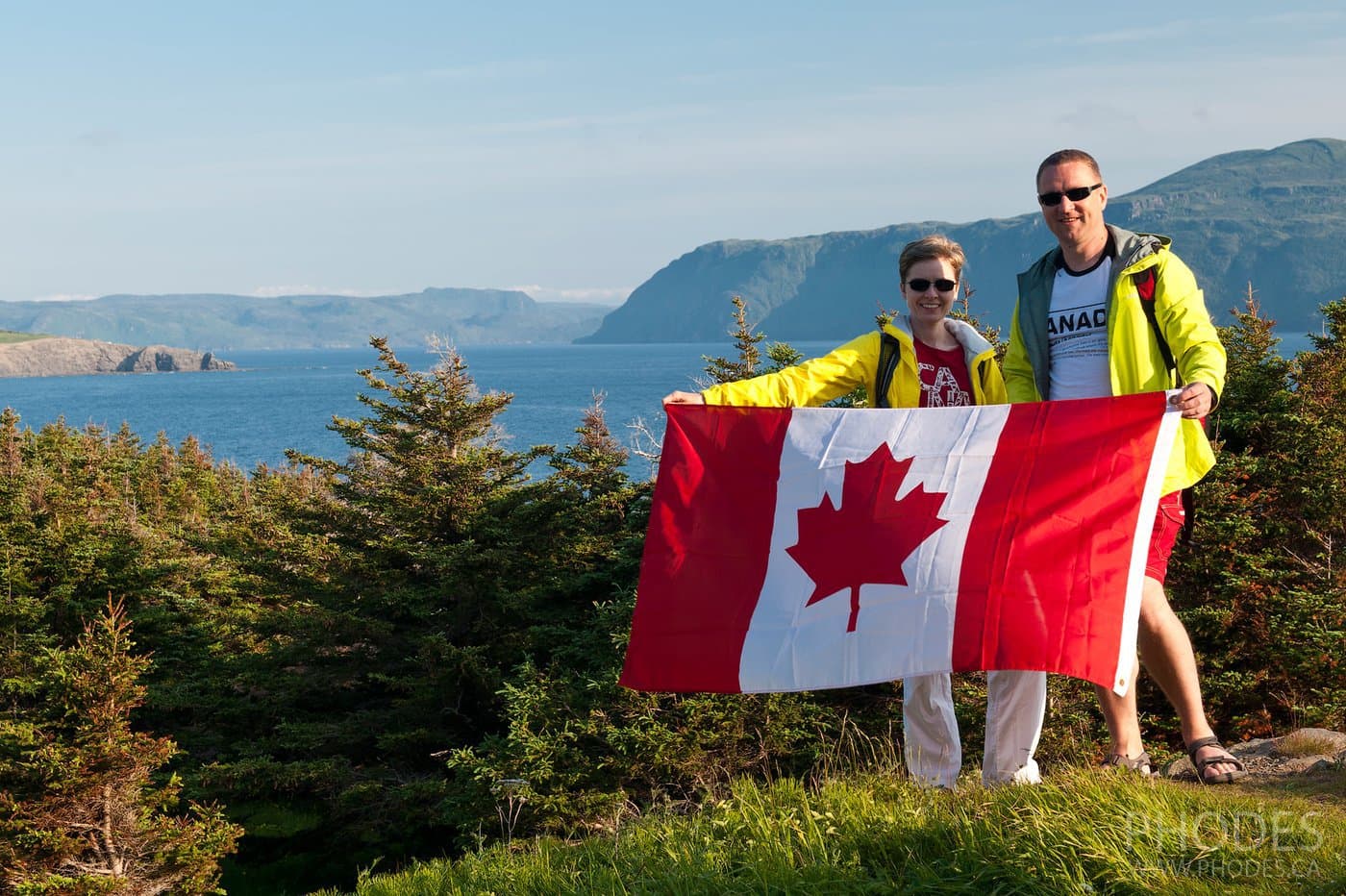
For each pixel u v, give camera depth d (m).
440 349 21.66
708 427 5.11
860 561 4.91
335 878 18.53
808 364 5.27
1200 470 4.91
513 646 18.89
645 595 5.06
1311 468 13.80
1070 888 3.88
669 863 5.27
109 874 15.63
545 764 13.09
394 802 18.42
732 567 5.04
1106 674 4.61
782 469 5.05
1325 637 11.99
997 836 4.37
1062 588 4.68
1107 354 4.85
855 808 5.30
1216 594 13.14
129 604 24.81
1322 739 5.40
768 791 6.04
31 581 24.56
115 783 15.70
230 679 21.75
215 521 40.75
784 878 4.64
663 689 5.01
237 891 18.23
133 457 51.72
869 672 4.83
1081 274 4.94
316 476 41.56
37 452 41.69
